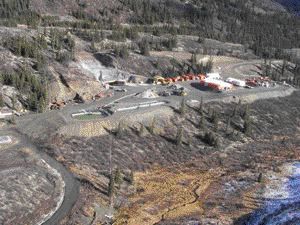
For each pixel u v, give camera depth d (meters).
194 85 145.62
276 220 88.06
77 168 93.31
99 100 122.19
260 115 136.00
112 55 148.62
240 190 99.06
